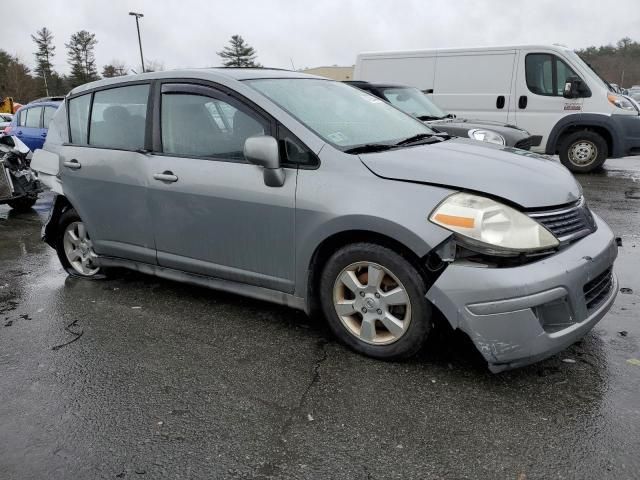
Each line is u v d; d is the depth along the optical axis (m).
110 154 4.15
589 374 2.97
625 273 4.58
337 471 2.29
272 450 2.43
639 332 3.46
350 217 2.99
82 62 82.38
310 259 3.23
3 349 3.48
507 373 2.99
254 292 3.60
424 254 2.79
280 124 3.32
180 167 3.72
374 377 3.00
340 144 3.27
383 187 2.97
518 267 2.69
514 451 2.38
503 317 2.66
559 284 2.69
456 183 2.86
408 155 3.18
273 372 3.09
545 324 2.75
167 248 3.95
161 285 4.57
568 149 10.20
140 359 3.29
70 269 4.91
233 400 2.83
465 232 2.72
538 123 10.08
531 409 2.67
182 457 2.40
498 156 3.36
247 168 3.43
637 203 7.44
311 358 3.24
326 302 3.29
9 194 7.74
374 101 4.29
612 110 9.59
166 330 3.69
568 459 2.32
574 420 2.58
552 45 9.84
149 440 2.52
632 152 9.77
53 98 12.48
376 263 3.04
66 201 4.77
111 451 2.45
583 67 9.75
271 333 3.59
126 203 4.09
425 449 2.41
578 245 2.91
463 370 3.04
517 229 2.72
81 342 3.55
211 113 3.64
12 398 2.90
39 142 11.82
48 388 2.99
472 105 10.52
